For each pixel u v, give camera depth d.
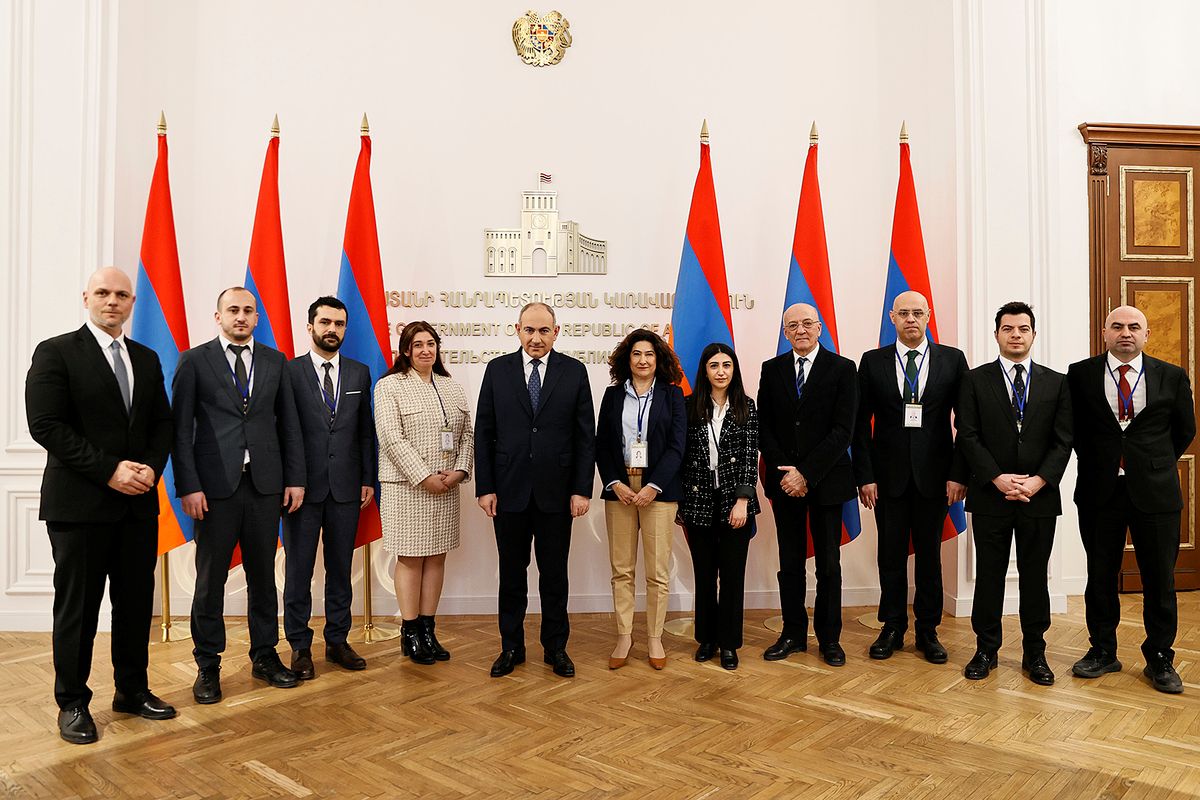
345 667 3.34
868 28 4.62
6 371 3.88
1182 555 4.81
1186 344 4.80
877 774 2.33
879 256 4.61
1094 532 3.23
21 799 2.18
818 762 2.41
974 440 3.25
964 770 2.36
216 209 4.35
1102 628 3.24
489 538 4.33
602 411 3.47
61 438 2.47
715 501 3.37
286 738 2.60
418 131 4.41
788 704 2.91
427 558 3.50
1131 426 3.11
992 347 4.31
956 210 4.34
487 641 3.78
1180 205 4.81
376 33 4.41
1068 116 4.75
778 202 4.57
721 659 3.36
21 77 3.95
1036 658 3.20
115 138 4.04
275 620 3.19
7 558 3.89
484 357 4.41
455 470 3.50
